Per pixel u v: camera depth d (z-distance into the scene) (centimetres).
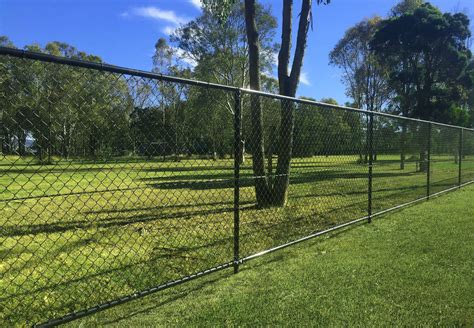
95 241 502
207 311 295
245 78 3444
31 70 264
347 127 670
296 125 700
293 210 716
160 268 390
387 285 345
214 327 270
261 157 731
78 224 606
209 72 3359
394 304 307
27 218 655
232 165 486
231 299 316
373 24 2972
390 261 410
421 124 927
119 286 341
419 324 274
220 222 618
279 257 430
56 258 425
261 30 3139
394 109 2748
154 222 625
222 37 3200
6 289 328
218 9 887
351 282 353
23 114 268
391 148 823
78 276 364
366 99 3159
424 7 2077
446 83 2194
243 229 568
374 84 3094
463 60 2048
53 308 295
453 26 1986
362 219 596
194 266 398
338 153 659
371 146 614
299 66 765
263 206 741
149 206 780
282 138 722
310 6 769
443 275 368
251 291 334
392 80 2291
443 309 298
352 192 951
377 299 316
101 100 303
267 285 347
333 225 589
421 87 2248
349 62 3222
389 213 680
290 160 708
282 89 763
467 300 314
